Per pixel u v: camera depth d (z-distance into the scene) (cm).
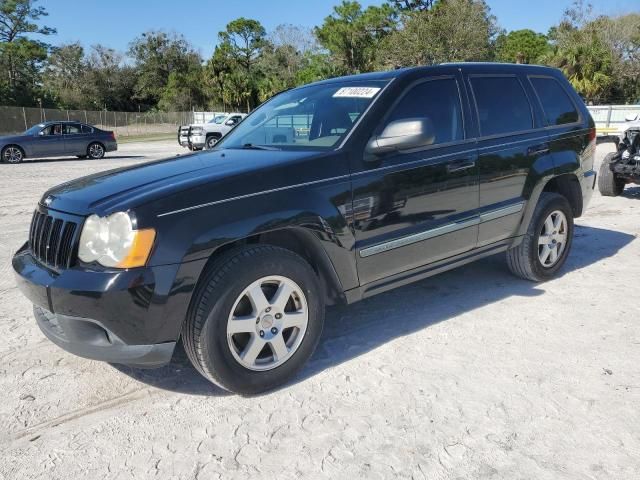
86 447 267
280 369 309
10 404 307
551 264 479
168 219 270
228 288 282
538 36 6919
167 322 272
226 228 282
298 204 305
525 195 436
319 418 284
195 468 249
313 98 399
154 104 8019
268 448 262
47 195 324
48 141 1884
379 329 391
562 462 246
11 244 661
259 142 394
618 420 276
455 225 386
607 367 329
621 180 876
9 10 6525
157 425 283
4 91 6166
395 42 4562
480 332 381
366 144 340
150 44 7756
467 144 394
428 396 302
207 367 287
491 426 273
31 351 372
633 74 4572
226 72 6738
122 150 2488
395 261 356
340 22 6009
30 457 260
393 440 264
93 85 7344
